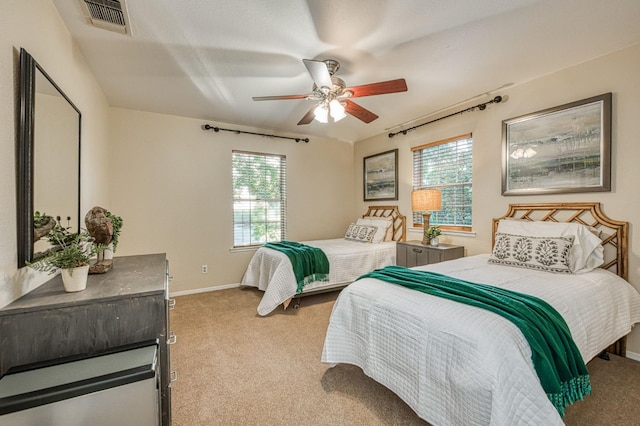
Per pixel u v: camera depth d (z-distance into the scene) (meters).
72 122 1.92
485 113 3.24
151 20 1.87
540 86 2.75
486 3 1.74
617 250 2.27
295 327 2.86
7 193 1.13
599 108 2.36
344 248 3.92
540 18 1.89
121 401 0.94
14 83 1.20
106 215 1.78
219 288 4.15
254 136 4.45
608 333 1.84
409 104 3.48
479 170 3.31
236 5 1.74
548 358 1.27
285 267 3.30
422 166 4.12
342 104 2.62
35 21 1.44
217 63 2.45
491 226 3.19
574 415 1.60
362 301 1.87
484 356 1.21
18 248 1.19
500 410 1.11
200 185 4.02
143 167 3.64
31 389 0.87
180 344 2.49
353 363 1.90
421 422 1.57
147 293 1.23
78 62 2.16
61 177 1.69
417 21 1.90
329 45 2.18
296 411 1.67
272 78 2.74
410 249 3.65
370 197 5.07
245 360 2.23
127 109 3.54
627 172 2.24
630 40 2.16
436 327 1.42
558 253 2.23
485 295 1.59
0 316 1.03
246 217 4.42
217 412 1.66
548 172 2.68
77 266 1.24
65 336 1.10
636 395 1.77
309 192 4.98
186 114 3.80
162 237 3.78
